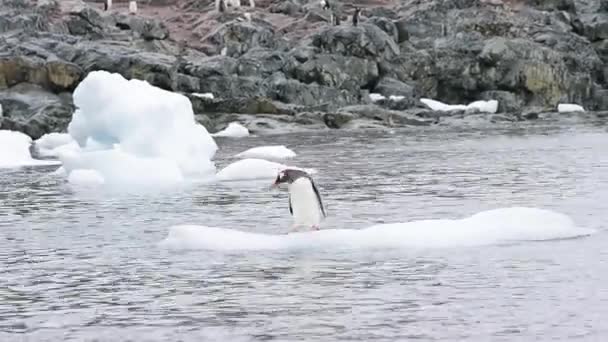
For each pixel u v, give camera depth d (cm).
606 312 1762
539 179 3922
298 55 9288
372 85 9481
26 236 2795
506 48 9600
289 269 2202
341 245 2453
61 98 7731
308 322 1747
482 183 3831
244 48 9875
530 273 2095
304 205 2591
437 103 9262
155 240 2672
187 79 8462
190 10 11544
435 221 2616
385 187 3775
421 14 10412
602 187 3609
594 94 9975
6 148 5250
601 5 11681
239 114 8019
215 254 2409
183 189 3866
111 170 4228
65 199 3625
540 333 1639
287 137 6938
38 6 9588
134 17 9900
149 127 4453
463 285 2003
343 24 10194
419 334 1655
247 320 1773
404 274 2119
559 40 10381
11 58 7712
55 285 2123
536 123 8069
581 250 2331
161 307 1892
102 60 7975
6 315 1862
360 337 1644
